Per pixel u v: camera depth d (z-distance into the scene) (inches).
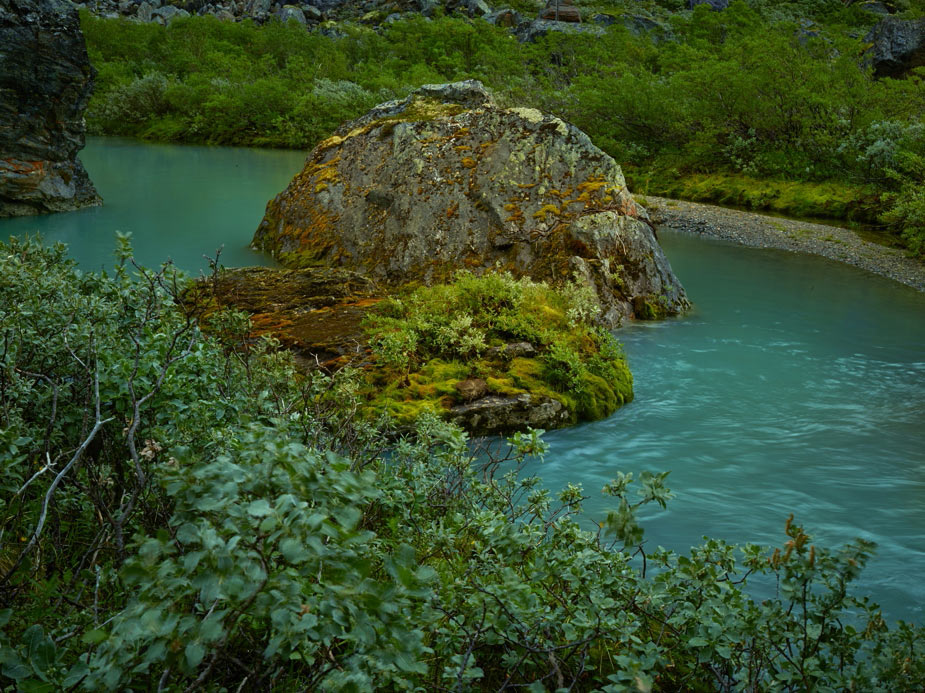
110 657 72.0
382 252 527.5
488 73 2148.1
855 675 111.2
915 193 787.4
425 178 545.0
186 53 2456.9
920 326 482.9
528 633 119.0
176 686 91.7
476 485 175.3
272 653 71.1
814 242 755.4
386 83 1993.1
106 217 736.3
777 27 2345.0
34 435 143.8
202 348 169.5
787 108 1088.8
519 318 360.8
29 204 735.1
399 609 76.9
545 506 170.7
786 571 119.3
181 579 72.7
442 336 338.6
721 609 120.2
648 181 1091.3
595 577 129.0
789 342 442.0
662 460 287.3
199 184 974.4
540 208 509.4
